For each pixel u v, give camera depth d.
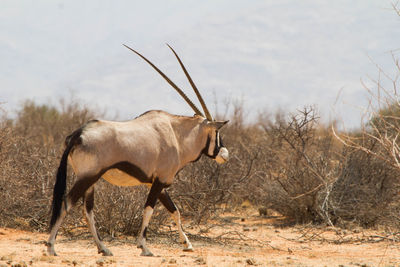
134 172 26.30
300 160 41.97
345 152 41.16
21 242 30.25
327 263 25.80
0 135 37.59
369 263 25.83
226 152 30.34
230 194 45.66
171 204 29.14
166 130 27.91
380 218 39.09
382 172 40.53
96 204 33.50
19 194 36.00
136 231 33.81
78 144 24.98
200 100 30.19
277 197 42.19
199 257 25.88
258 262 25.22
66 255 26.14
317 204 40.47
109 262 23.89
